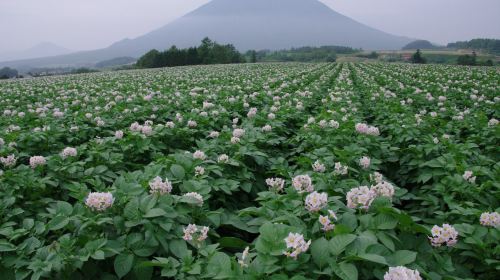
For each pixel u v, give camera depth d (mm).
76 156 6363
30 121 10680
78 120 9906
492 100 16234
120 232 3826
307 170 6125
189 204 4355
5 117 11805
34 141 7926
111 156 6637
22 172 5590
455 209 4668
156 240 3727
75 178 5859
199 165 5883
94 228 3861
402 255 3131
